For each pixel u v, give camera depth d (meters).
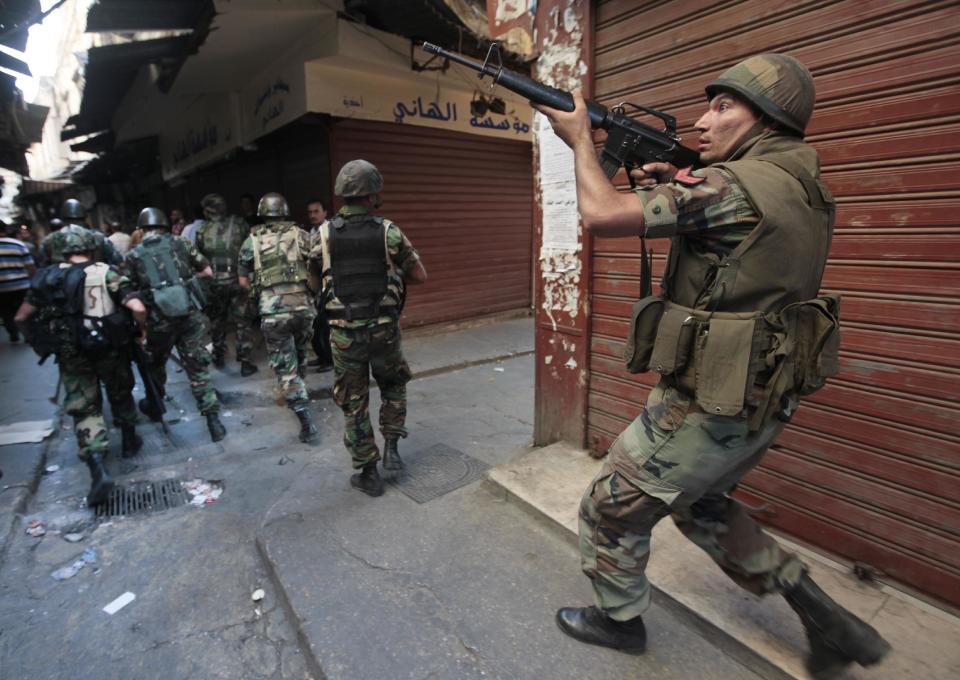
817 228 1.36
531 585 2.25
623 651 1.88
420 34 5.12
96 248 3.37
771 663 1.74
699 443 1.43
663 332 1.46
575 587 2.24
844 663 1.59
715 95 1.48
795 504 2.22
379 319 2.91
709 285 1.38
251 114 6.93
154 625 2.19
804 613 1.58
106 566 2.57
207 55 5.68
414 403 4.72
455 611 2.11
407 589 2.25
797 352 1.36
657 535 2.39
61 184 19.19
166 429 4.05
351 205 2.86
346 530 2.70
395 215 6.80
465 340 7.00
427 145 6.98
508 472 3.00
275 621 2.21
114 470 3.55
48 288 3.03
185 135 9.59
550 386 3.33
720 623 1.89
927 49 1.71
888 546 1.97
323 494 3.08
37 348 3.04
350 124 6.22
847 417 2.03
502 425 4.17
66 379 3.14
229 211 9.32
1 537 2.77
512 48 3.10
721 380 1.33
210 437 4.05
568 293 3.10
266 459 3.69
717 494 1.66
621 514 1.60
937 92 1.70
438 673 1.83
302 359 4.66
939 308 1.77
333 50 5.09
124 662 2.01
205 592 2.38
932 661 1.68
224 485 3.34
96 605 2.31
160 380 4.14
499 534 2.62
